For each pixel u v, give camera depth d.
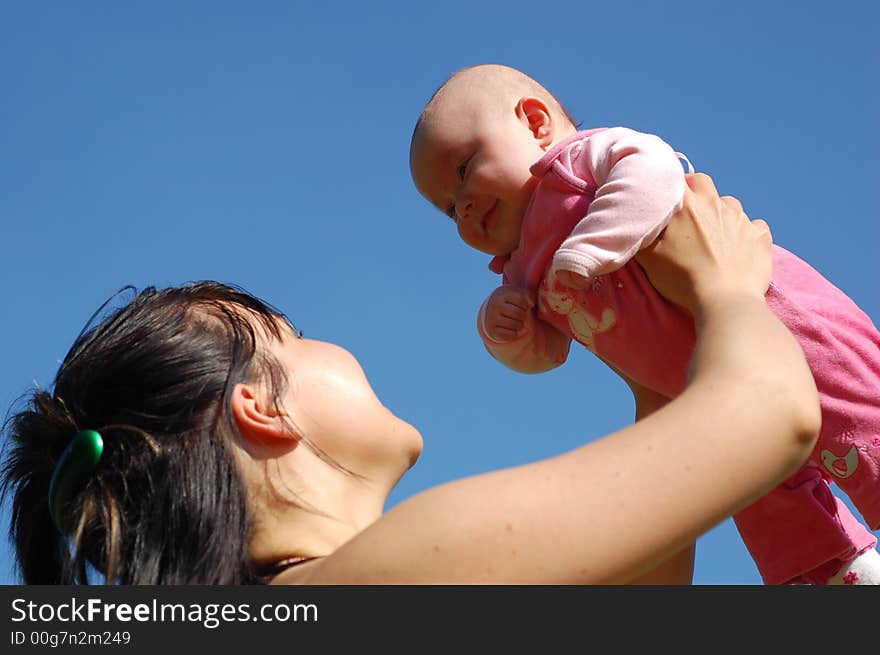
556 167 3.42
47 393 2.64
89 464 2.36
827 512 3.27
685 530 1.91
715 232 2.76
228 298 2.71
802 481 3.31
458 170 3.96
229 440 2.42
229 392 2.44
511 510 1.89
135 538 2.30
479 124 3.90
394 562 1.89
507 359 3.62
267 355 2.55
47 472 2.59
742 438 1.97
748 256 2.69
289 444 2.47
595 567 1.87
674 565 3.06
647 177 2.95
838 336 3.25
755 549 3.39
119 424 2.42
